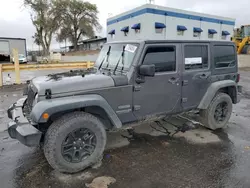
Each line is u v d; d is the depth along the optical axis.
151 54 3.41
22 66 10.04
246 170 3.02
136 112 3.41
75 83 2.91
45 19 38.69
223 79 4.45
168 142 3.94
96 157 3.08
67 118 2.83
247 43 24.69
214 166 3.13
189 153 3.52
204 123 4.44
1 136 4.17
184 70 3.81
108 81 3.10
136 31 22.80
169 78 3.63
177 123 4.89
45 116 2.59
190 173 2.96
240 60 20.39
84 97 2.90
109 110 3.09
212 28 26.78
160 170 3.03
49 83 2.85
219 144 3.84
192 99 4.03
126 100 3.27
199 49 4.00
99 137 3.06
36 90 2.88
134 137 4.16
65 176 2.89
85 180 2.80
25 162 3.24
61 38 46.12
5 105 6.39
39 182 2.76
